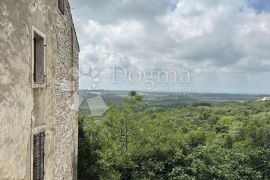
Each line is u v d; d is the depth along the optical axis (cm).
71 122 903
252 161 1773
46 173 516
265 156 1798
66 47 804
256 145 2309
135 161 1517
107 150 1483
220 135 2531
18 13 352
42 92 489
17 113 355
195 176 1467
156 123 1747
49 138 539
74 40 925
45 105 506
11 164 339
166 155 1531
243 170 1648
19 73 359
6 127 323
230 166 1619
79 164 1323
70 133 886
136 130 1606
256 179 1656
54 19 562
